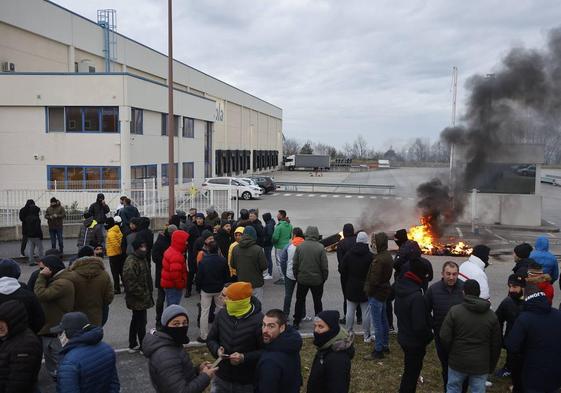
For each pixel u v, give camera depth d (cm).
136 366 701
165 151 3528
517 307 601
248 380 463
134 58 4084
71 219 1998
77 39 3381
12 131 2833
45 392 600
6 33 2822
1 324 407
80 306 628
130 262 730
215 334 485
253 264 823
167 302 808
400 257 717
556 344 507
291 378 411
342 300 1071
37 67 3069
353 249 778
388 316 849
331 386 406
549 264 773
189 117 3984
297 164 8719
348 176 7281
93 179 2870
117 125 2850
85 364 401
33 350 412
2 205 2048
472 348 510
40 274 611
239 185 3862
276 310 421
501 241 2081
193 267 1044
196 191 2475
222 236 1048
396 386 639
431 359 734
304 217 2873
